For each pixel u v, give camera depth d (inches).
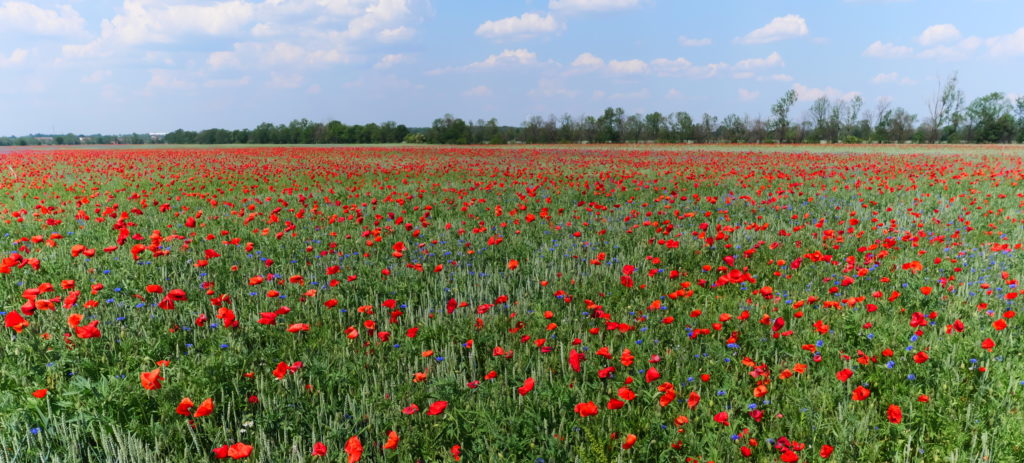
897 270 251.1
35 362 159.5
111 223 363.3
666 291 235.1
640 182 642.8
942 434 129.7
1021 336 175.0
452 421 138.6
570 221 380.5
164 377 148.4
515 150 1828.2
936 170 735.7
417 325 197.8
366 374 157.5
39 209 404.8
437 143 3238.2
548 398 141.6
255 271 260.4
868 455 124.3
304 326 165.2
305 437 134.0
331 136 3464.6
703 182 643.5
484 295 232.7
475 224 380.8
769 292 195.9
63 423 125.5
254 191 599.8
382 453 130.9
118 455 119.0
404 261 281.7
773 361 171.6
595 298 226.1
